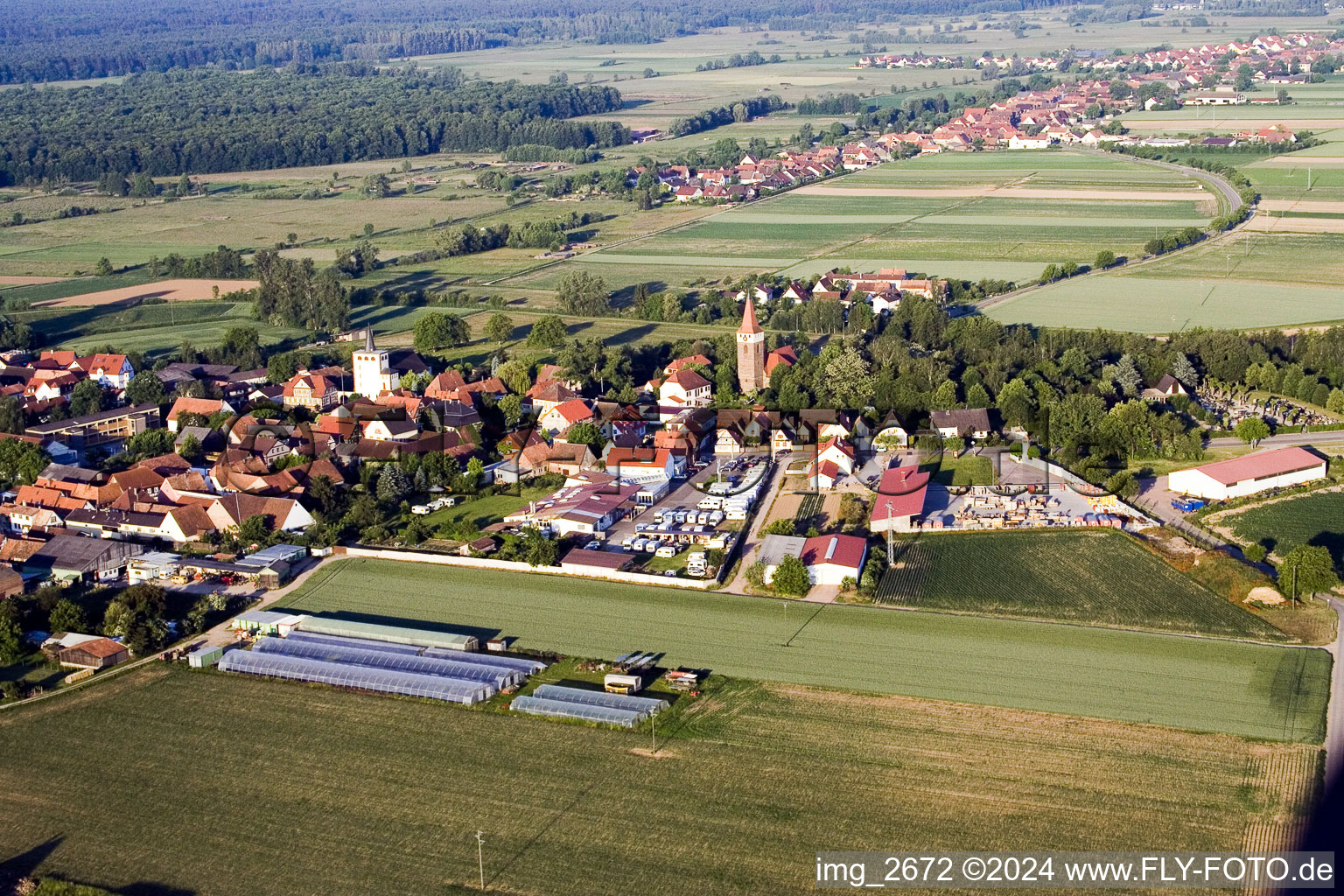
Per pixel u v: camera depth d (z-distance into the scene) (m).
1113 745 158.38
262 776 158.12
